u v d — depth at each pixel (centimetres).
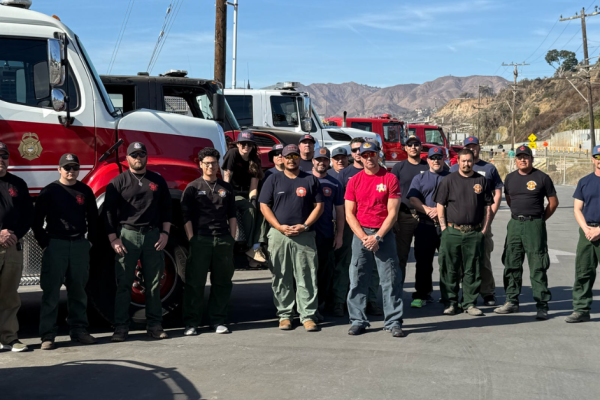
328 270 782
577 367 563
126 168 711
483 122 14600
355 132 1727
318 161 754
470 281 788
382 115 2350
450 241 776
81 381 524
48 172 680
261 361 579
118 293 662
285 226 705
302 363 573
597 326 718
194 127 769
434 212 809
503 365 568
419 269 839
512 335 678
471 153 769
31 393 496
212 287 707
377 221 689
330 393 495
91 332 700
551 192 766
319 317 755
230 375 539
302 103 1476
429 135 2700
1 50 666
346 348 625
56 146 684
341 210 759
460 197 775
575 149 8025
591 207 729
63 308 831
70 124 688
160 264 675
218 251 690
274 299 727
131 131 725
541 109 12069
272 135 1291
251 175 827
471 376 537
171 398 486
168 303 713
